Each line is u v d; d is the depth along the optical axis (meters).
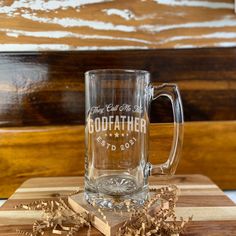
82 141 0.64
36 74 0.62
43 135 0.63
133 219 0.42
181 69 0.64
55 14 0.61
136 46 0.63
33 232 0.41
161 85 0.49
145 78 0.48
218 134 0.65
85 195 0.49
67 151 0.64
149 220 0.42
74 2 0.61
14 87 0.62
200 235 0.41
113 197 0.46
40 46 0.62
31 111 0.63
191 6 0.63
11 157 0.63
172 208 0.46
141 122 0.49
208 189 0.56
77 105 0.63
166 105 0.63
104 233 0.41
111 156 0.49
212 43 0.64
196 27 0.63
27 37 0.61
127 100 0.48
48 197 0.53
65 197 0.52
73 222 0.44
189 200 0.51
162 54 0.64
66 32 0.62
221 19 0.64
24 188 0.56
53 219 0.44
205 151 0.66
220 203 0.50
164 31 0.63
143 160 0.49
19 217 0.46
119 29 0.63
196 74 0.64
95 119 0.48
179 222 0.44
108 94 0.48
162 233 0.41
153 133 0.64
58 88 0.63
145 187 0.49
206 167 0.66
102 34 0.62
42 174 0.64
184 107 0.65
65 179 0.61
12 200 0.51
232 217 0.46
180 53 0.64
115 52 0.63
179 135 0.50
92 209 0.45
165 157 0.64
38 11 0.61
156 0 0.62
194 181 0.60
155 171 0.50
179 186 0.57
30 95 0.63
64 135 0.64
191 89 0.65
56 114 0.63
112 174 0.49
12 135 0.63
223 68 0.65
